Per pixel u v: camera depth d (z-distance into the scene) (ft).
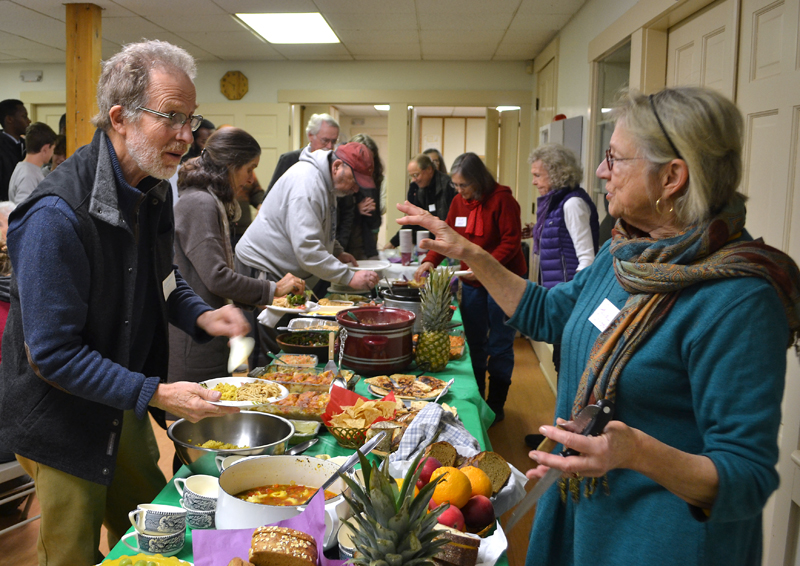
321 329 7.60
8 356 4.55
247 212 15.78
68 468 4.50
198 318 5.78
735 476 2.87
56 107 25.35
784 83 7.21
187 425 4.77
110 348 4.75
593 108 14.93
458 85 23.32
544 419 13.47
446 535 3.14
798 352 3.50
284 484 4.03
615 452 2.79
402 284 10.18
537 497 3.05
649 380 3.43
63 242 4.15
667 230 3.56
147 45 4.48
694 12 10.12
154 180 4.90
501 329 12.92
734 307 3.12
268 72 23.68
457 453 4.29
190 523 3.82
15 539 8.20
